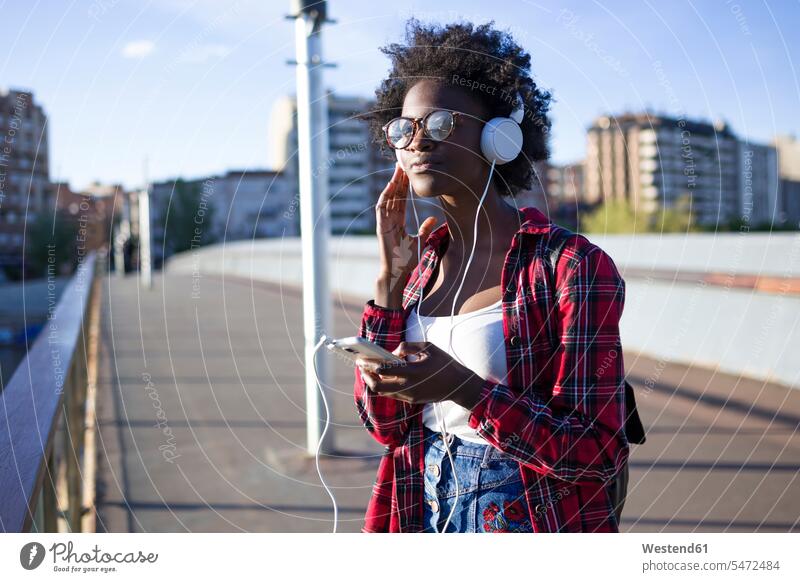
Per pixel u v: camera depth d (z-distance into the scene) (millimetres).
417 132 1184
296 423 4699
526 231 1124
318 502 3248
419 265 1339
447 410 1196
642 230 29844
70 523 2564
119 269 21328
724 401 5066
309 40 3734
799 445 4027
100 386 5867
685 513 3084
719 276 11727
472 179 1198
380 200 1326
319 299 4000
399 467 1273
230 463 3799
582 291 1058
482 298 1188
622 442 1064
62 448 2748
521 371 1108
